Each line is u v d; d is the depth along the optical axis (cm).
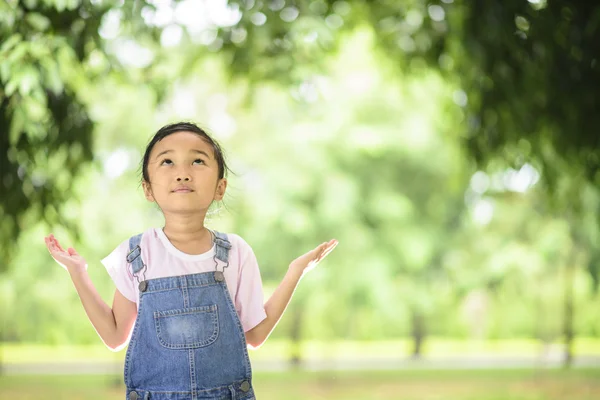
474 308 2916
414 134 2233
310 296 2295
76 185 787
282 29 833
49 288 2286
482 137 799
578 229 1948
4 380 2452
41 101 664
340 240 2253
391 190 2312
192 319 320
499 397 2088
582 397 2050
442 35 872
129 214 2189
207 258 330
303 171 2212
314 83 910
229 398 321
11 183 709
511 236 2469
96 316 329
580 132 768
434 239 2394
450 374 2573
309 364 2938
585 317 2681
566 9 752
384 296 2289
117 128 2108
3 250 758
